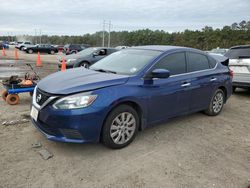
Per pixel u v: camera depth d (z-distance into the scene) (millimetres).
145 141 4605
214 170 3768
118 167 3725
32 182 3301
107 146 4168
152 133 4988
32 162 3752
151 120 4695
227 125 5688
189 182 3445
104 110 3896
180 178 3525
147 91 4469
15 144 4266
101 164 3783
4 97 6859
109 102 3934
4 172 3479
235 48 8727
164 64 4883
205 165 3893
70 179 3400
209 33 89688
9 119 5414
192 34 93875
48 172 3527
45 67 17219
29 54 35719
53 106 3799
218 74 6074
